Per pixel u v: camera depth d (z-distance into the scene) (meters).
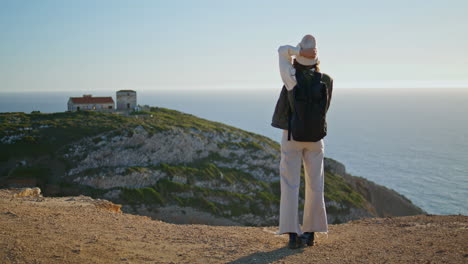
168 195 54.06
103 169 55.41
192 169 59.97
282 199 5.55
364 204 65.69
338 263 4.70
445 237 6.15
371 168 150.12
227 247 5.81
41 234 5.71
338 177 77.44
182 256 5.23
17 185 50.59
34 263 4.45
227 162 65.44
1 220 6.54
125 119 72.69
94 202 10.77
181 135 66.50
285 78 5.07
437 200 101.81
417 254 4.99
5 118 69.56
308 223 5.65
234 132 77.62
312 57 5.17
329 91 5.26
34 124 65.44
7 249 4.78
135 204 51.34
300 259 4.96
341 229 8.10
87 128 64.19
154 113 86.00
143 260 4.93
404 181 126.12
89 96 88.31
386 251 5.26
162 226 7.68
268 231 7.48
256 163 66.69
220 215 53.47
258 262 4.88
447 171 144.00
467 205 96.88
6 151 56.06
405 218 9.29
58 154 56.88
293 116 5.14
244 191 59.38
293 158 5.42
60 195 50.31
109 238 6.02
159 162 60.94
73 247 5.19
